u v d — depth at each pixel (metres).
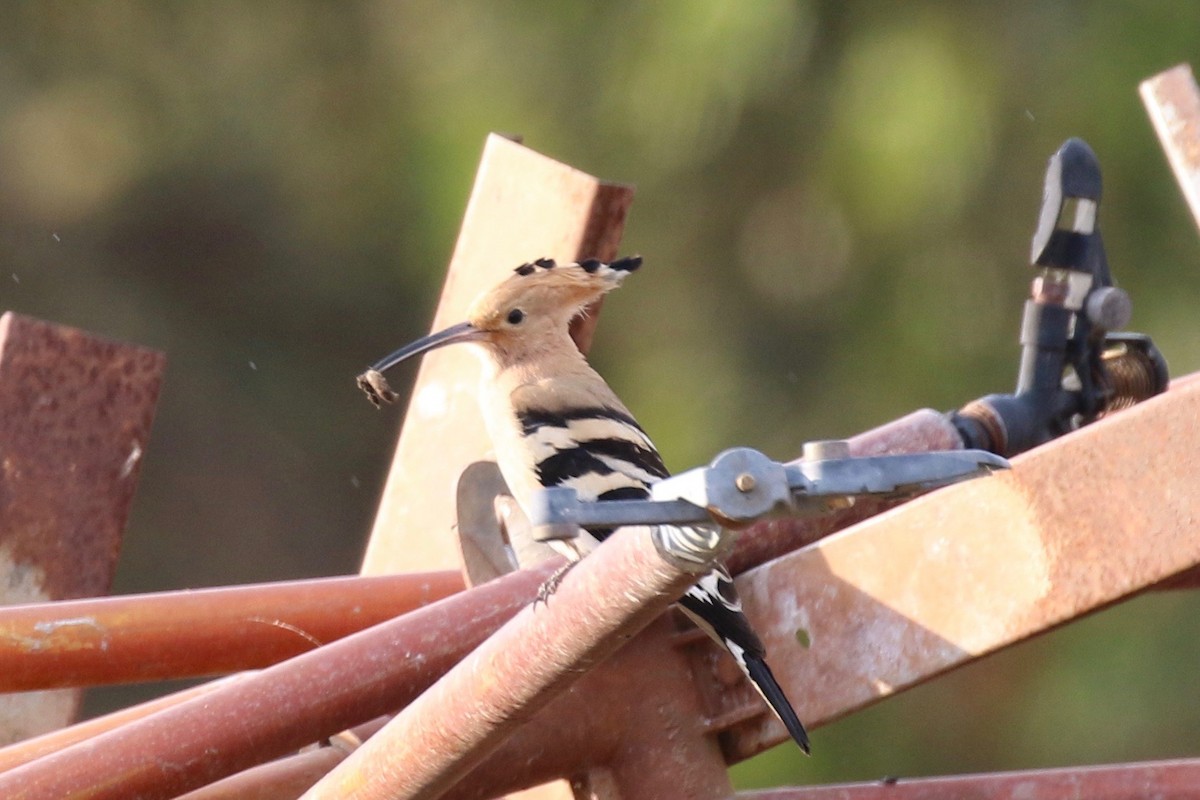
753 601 8.77
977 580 8.13
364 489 34.16
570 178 12.10
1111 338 10.94
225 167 34.38
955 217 25.53
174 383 33.88
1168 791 9.55
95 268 34.44
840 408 26.25
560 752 8.55
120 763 7.75
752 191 26.50
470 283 12.51
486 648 6.94
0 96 34.84
